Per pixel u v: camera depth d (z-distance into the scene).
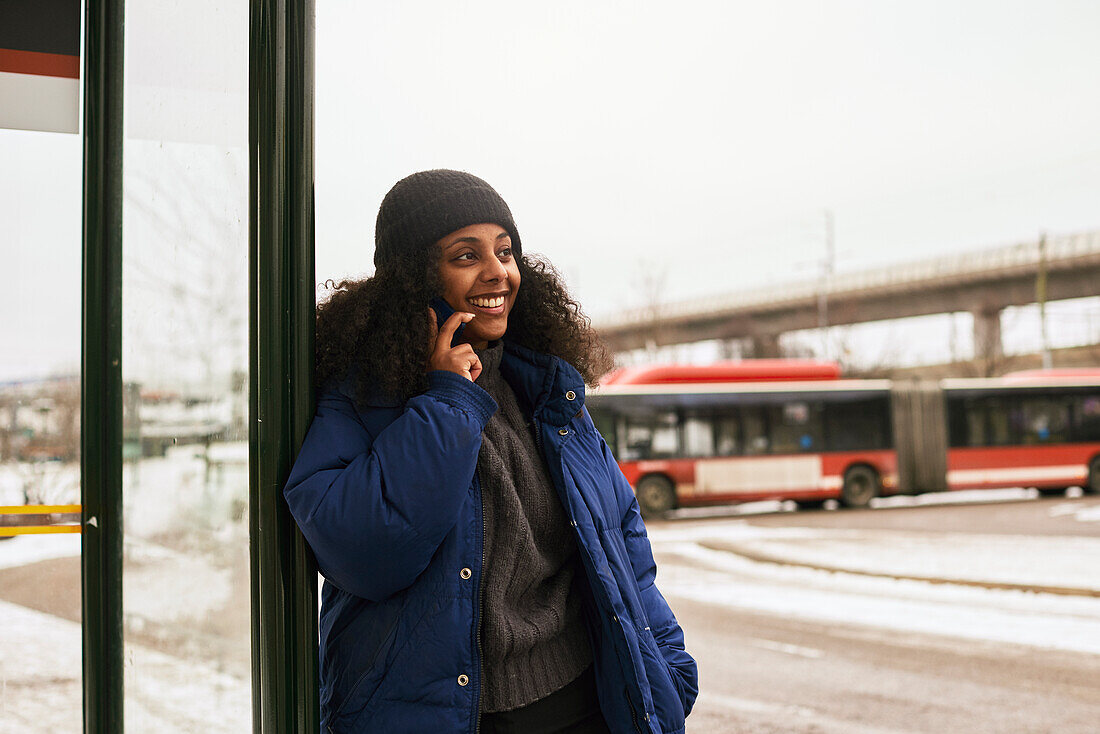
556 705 1.63
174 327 1.51
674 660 1.79
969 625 8.13
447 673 1.51
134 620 1.49
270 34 1.54
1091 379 19.27
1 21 1.51
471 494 1.59
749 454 16.97
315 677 1.56
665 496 16.59
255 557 1.53
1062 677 6.40
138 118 1.50
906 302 46.31
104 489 1.48
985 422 18.58
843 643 7.57
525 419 1.77
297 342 1.56
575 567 1.73
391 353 1.62
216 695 1.52
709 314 52.03
